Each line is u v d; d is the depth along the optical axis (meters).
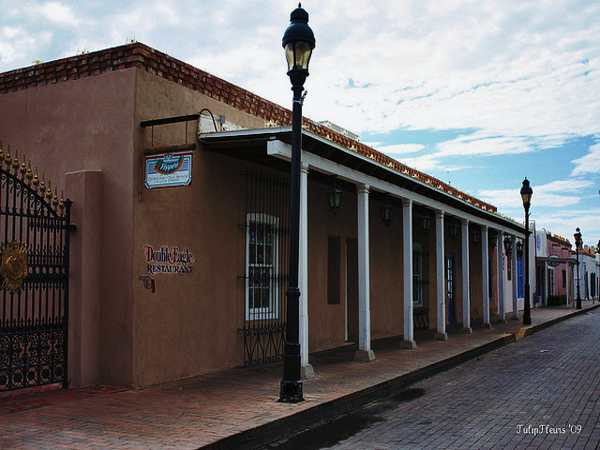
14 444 5.75
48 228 8.38
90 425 6.47
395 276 17.33
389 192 12.63
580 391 9.38
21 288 8.03
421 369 10.78
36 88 9.70
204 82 10.09
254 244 11.13
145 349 8.70
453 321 21.17
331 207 11.12
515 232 23.02
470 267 23.02
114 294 8.66
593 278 50.94
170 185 8.45
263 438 6.57
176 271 9.31
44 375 8.23
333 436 6.89
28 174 8.32
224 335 10.28
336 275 14.34
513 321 21.81
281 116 12.27
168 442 5.85
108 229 8.77
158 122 8.68
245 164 10.95
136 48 8.81
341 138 14.05
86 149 9.11
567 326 21.77
